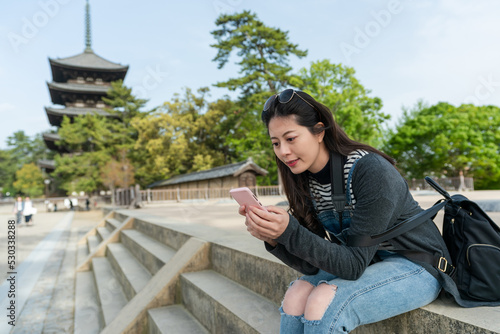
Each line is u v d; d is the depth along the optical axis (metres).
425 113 32.12
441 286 1.28
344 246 1.20
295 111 1.28
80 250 8.74
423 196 13.21
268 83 30.75
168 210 11.46
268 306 2.30
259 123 32.41
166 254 4.43
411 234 1.27
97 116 37.03
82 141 34.69
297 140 1.30
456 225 1.33
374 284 1.19
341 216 1.36
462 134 26.48
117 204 22.89
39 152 81.38
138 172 34.91
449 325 1.16
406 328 1.33
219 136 38.25
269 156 31.33
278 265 2.31
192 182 28.22
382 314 1.20
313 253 1.16
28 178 61.19
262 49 31.23
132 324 3.05
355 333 1.60
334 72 29.84
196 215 8.34
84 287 5.38
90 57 53.12
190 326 2.72
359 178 1.22
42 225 15.89
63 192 55.78
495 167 26.56
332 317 1.15
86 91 47.16
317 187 1.45
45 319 4.08
